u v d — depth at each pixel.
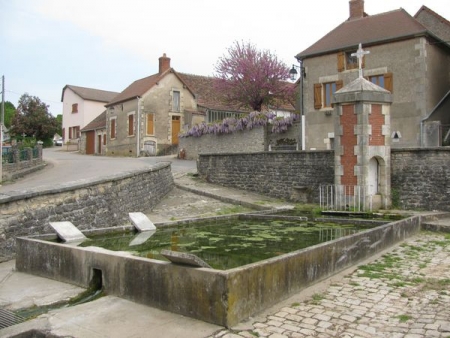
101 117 42.19
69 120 47.22
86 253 5.67
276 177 15.74
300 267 5.42
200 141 27.64
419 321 4.39
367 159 12.24
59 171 19.70
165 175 15.62
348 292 5.34
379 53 19.48
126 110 34.91
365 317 4.51
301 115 21.33
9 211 7.50
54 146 50.12
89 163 23.38
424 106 18.31
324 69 21.23
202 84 38.81
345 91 12.43
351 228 9.23
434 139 17.72
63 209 8.75
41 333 4.15
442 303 4.93
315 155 14.72
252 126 24.28
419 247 8.11
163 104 34.69
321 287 5.55
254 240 7.74
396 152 12.91
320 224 9.86
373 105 12.38
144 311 4.68
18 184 15.84
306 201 14.88
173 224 9.22
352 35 20.94
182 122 35.66
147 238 7.89
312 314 4.58
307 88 21.81
